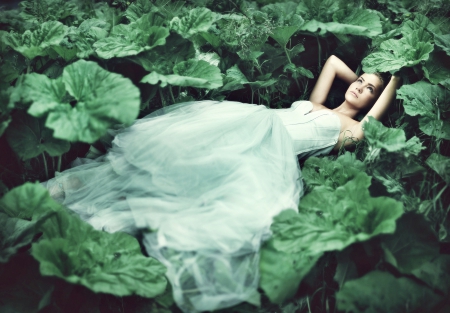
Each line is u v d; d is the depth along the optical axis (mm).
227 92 2629
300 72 2615
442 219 1901
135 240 1669
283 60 2693
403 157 2064
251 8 2895
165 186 1814
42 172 2203
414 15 2850
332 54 2811
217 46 2598
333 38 2834
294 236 1632
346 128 2402
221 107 2213
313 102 2615
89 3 3051
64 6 2844
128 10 2662
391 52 2539
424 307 1554
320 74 2699
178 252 1643
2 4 3137
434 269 1626
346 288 1551
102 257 1608
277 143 2076
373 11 2852
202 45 2648
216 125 2002
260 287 1604
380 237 1679
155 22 2367
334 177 1983
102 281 1521
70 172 1988
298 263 1630
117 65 2299
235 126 2031
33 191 1655
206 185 1837
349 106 2584
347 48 2750
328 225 1663
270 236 1709
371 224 1638
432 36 2557
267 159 1996
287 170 1989
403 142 2000
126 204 1829
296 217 1681
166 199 1789
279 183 1882
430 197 2025
